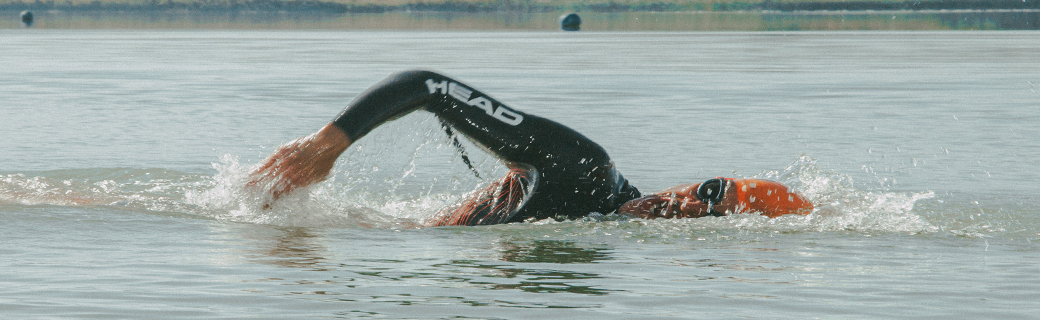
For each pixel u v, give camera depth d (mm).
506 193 19891
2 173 28078
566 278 15070
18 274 14914
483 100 18578
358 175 26344
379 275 15094
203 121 43562
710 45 130125
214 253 16609
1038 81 66375
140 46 126625
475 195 20312
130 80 68938
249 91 60094
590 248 17312
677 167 30125
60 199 21312
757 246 17625
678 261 16375
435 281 14742
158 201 21422
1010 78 69375
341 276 15008
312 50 115875
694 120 43844
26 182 23312
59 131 39281
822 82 67125
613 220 19453
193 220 19562
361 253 16766
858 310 13312
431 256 16562
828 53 108000
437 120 19047
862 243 17953
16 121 42812
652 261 16344
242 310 13070
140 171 27625
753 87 62969
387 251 16953
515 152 18703
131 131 39562
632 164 30734
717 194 19453
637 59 97125
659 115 46094
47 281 14508
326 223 19422
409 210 22688
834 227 19297
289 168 19016
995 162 30703
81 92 58719
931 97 55312
